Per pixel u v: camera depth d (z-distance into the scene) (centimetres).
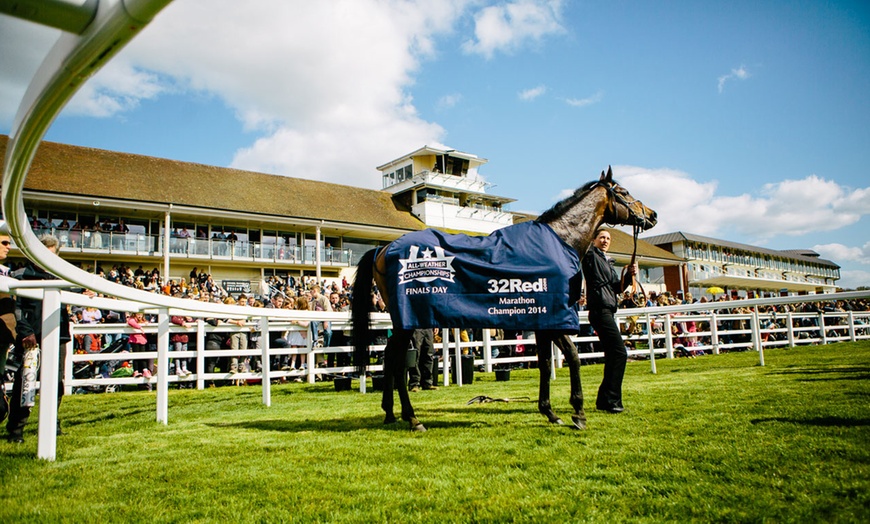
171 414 568
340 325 967
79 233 2241
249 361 1001
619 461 302
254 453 351
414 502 246
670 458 303
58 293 352
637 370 983
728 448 315
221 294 1677
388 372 470
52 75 114
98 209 2342
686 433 367
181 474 301
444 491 260
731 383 658
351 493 262
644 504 231
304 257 2869
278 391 808
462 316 417
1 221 304
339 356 1005
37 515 236
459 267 427
